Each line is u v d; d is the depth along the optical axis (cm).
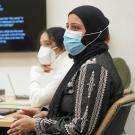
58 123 161
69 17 185
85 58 177
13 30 332
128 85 298
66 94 176
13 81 340
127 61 317
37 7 324
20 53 337
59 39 256
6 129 239
